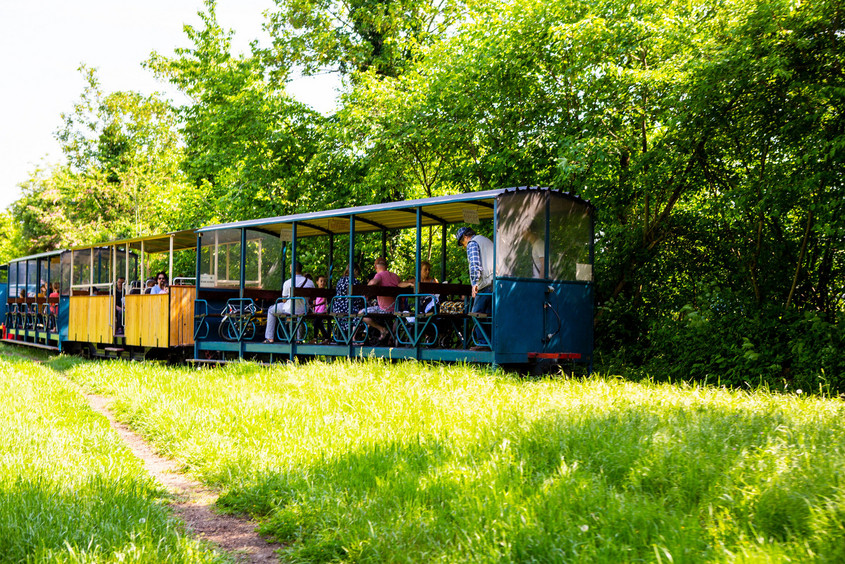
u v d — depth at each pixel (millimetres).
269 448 6414
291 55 23672
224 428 7398
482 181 16344
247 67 21703
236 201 19859
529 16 14758
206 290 16000
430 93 16859
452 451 5566
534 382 9617
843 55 11430
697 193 14867
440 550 3799
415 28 23094
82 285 20484
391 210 11984
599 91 14469
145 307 16625
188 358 16203
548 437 5598
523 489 4539
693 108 12531
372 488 4961
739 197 12664
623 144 14375
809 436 5328
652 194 14445
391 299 12578
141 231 36438
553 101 15086
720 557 3320
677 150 13406
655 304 15469
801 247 13375
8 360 17984
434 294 11359
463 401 7543
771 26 11539
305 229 14688
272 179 19859
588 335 11930
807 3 11398
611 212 14852
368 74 19703
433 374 9406
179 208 27812
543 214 11281
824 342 11914
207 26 22734
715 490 4176
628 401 7234
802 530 3572
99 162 45938
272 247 16062
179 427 7574
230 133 20703
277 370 11406
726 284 14664
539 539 3660
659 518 3820
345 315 12438
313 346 13133
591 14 13984
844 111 11578
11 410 8719
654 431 5547
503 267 10539
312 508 4668
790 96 12172
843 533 3428
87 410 9289
